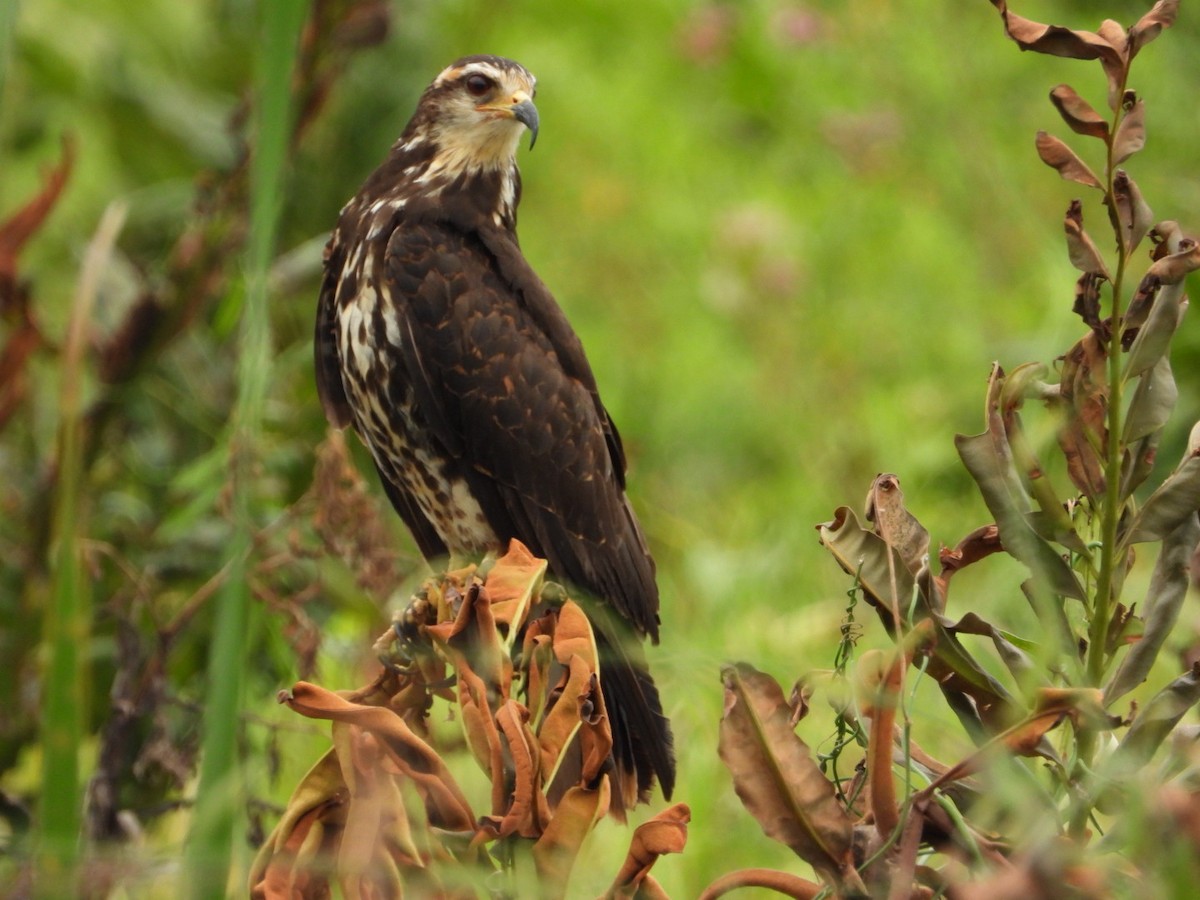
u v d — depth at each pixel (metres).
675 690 8.23
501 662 4.38
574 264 16.47
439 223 8.66
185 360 9.59
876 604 4.39
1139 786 3.55
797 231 15.59
